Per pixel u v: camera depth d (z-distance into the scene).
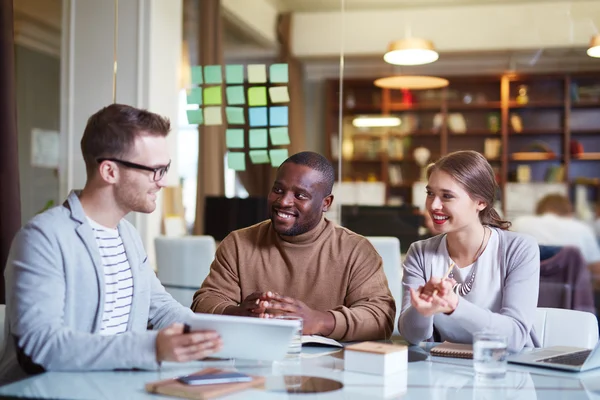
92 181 1.74
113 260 1.79
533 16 5.36
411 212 4.57
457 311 1.73
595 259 5.39
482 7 5.37
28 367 1.59
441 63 5.55
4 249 4.04
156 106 4.14
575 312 2.05
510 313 1.88
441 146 6.26
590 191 6.23
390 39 5.27
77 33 4.19
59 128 4.21
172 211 4.15
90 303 1.70
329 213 4.68
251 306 1.88
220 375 1.40
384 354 1.49
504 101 6.12
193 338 1.47
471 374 1.52
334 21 4.50
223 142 4.25
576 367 1.55
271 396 1.31
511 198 6.36
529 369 1.58
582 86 5.97
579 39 5.38
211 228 4.16
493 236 2.03
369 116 6.18
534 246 1.99
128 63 4.14
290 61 4.45
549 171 6.31
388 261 3.69
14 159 4.14
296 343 1.66
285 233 2.09
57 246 1.64
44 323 1.55
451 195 1.97
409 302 2.02
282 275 2.14
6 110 4.11
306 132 4.50
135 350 1.49
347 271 2.12
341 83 4.56
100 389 1.36
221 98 4.25
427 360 1.66
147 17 4.11
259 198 4.21
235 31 4.32
